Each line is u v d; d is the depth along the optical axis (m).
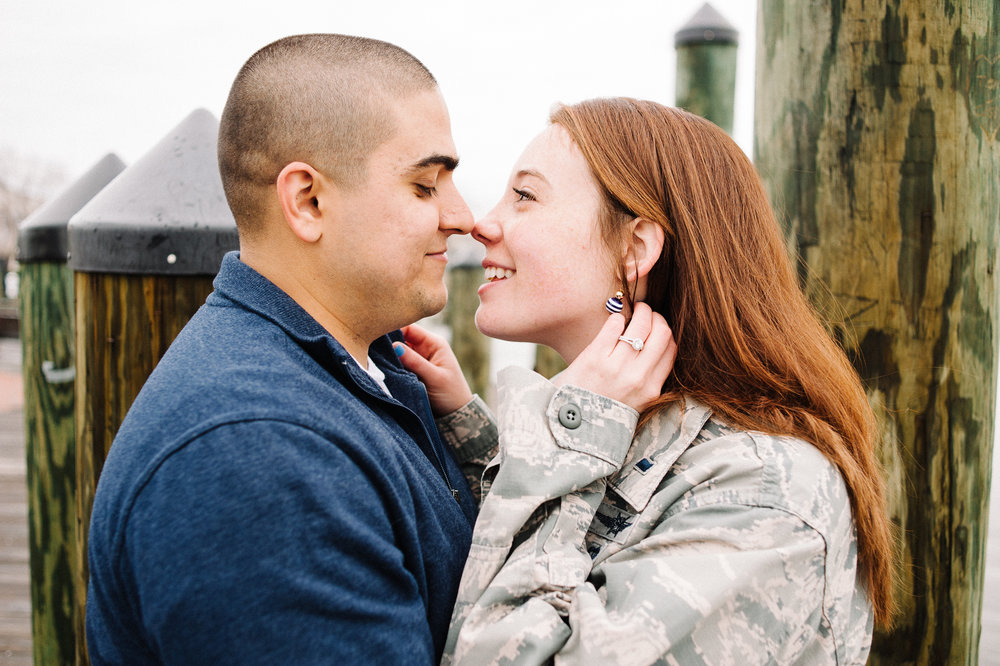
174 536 0.96
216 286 1.29
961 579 1.87
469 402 1.71
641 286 1.50
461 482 1.49
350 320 1.34
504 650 1.12
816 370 1.42
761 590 1.13
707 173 1.47
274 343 1.19
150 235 1.52
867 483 1.33
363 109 1.24
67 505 2.33
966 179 1.73
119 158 2.43
